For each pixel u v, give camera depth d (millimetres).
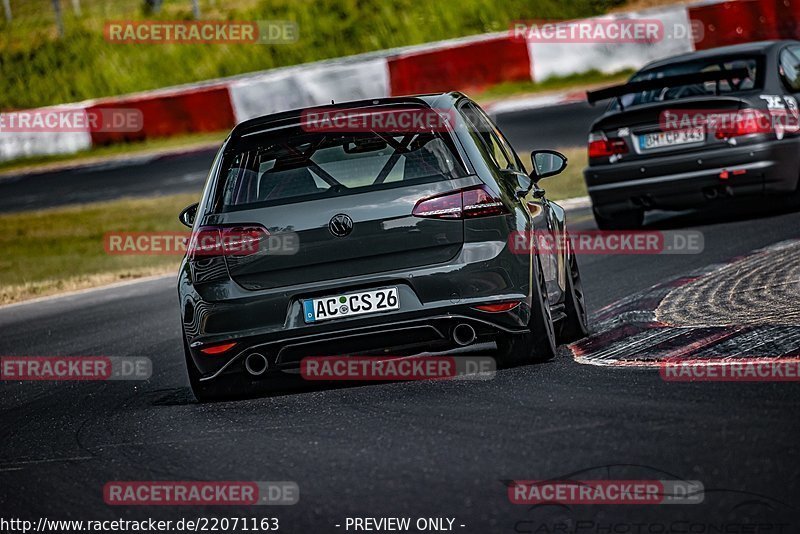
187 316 20375
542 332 20281
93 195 85625
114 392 24625
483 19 124438
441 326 19609
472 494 13289
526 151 68750
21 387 27188
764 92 37750
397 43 125625
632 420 15617
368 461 15281
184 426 19406
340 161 20328
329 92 100812
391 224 19578
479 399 18109
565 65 96938
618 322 24312
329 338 19656
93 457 17984
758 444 13805
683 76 36750
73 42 137000
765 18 92688
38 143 107812
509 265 19750
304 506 13711
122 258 61344
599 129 39156
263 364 20156
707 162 37469
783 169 37250
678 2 116500
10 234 73875
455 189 19781
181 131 106000
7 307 46344
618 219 40656
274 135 20625
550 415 16484
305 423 18078
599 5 121562
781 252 30250
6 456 19188
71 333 36000
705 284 27172
